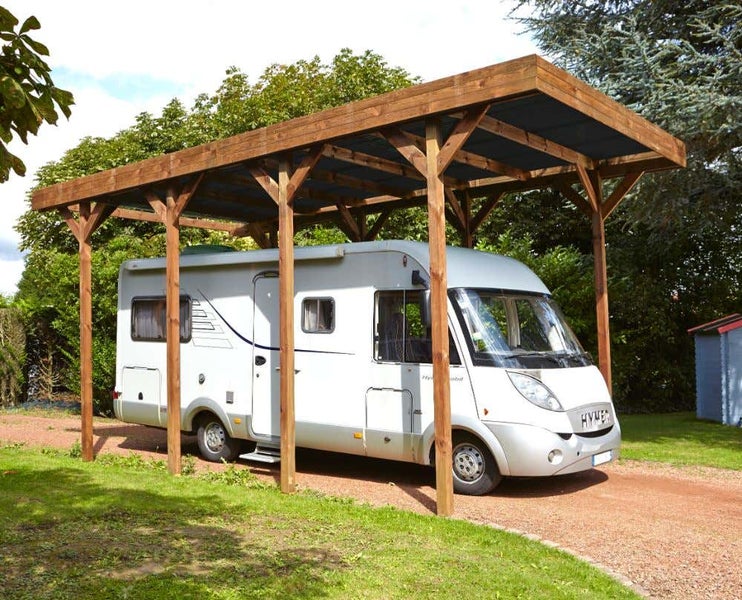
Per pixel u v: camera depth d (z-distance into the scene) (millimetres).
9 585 4359
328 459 10039
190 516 6230
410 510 6996
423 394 7855
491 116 7176
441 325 6578
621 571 5270
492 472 7523
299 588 4480
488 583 4727
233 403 9570
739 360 14055
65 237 22609
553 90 6160
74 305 15719
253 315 9438
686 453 10227
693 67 12438
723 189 13117
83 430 9875
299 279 8961
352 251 8523
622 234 17781
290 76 22828
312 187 10773
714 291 18750
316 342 8742
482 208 10695
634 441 11578
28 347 18422
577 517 6703
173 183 8938
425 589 4578
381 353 8219
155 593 4289
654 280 17812
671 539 6027
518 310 8234
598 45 13336
